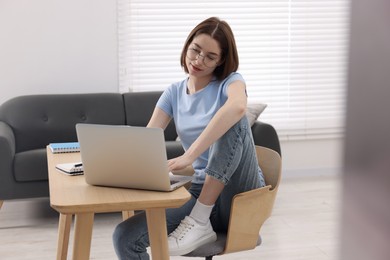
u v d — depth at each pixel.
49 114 4.12
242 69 4.78
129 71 4.59
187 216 1.84
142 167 1.57
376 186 0.20
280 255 3.04
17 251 3.12
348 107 0.21
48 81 4.44
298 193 4.32
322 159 4.91
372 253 0.20
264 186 2.03
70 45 4.45
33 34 4.38
